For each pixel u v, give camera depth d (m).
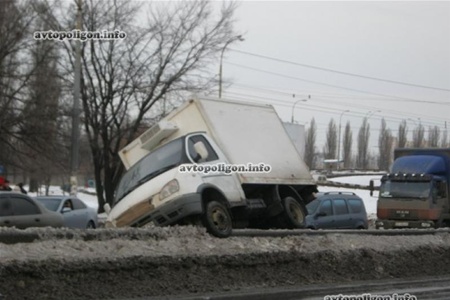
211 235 12.02
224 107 14.07
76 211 20.86
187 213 11.73
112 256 9.84
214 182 12.45
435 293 11.11
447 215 28.03
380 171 83.81
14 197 15.50
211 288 10.42
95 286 9.37
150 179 12.63
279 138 15.12
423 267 14.27
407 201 27.58
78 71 28.36
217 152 12.95
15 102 33.19
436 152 28.73
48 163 34.91
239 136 13.84
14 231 10.27
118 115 37.00
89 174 66.06
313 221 20.30
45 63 33.75
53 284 8.98
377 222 28.38
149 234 11.26
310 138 88.75
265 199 14.38
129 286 9.67
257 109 15.00
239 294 10.05
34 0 33.38
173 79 37.19
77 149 27.83
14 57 32.94
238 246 11.59
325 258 12.57
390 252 14.02
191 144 12.77
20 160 35.03
